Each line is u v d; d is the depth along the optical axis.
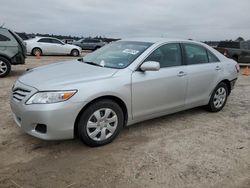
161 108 5.04
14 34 10.08
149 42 5.18
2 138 4.49
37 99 3.86
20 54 10.18
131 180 3.49
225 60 6.38
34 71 4.71
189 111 6.34
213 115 6.14
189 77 5.38
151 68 4.51
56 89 3.86
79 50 22.84
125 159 3.99
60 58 19.98
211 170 3.79
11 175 3.49
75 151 4.17
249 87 9.73
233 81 6.50
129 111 4.56
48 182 3.38
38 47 21.17
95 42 31.44
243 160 4.11
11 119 5.32
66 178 3.48
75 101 3.90
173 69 5.12
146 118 4.89
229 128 5.39
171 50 5.26
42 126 3.91
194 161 4.02
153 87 4.77
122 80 4.38
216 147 4.51
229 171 3.79
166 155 4.16
